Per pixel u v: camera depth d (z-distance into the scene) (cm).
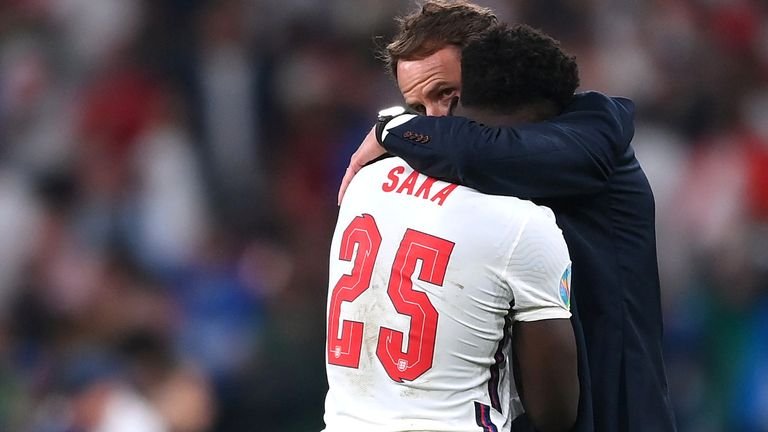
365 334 1105
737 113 4225
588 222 1151
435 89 1188
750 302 3397
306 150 3762
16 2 3962
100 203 3388
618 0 4453
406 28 1216
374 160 1163
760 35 4644
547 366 1080
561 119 1147
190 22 3938
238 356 2942
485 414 1086
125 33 3897
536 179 1093
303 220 3541
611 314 1142
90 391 2489
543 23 4266
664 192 3834
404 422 1077
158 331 2798
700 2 4606
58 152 3538
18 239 3188
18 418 2628
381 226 1115
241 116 3797
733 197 3834
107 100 3644
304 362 2916
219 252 3356
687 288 3434
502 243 1078
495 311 1083
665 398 1163
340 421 1108
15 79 3766
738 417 3225
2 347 2853
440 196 1101
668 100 4206
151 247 3328
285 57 3938
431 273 1084
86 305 2941
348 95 3919
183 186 3506
